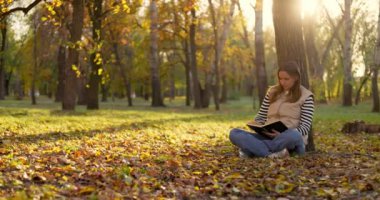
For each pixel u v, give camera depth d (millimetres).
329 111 28062
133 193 4918
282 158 7234
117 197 4633
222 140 11094
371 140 11375
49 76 49594
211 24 32906
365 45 38312
